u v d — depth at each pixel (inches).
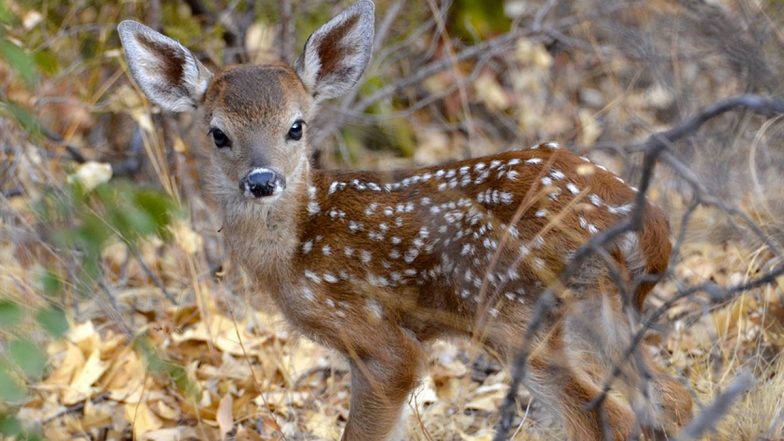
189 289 492.1
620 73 591.2
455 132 628.7
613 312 355.3
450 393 441.4
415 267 380.5
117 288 500.7
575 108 599.2
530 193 356.8
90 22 584.1
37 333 423.8
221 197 401.4
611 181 362.9
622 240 352.2
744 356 418.3
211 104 403.2
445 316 382.6
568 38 611.8
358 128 602.5
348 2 617.3
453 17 651.5
